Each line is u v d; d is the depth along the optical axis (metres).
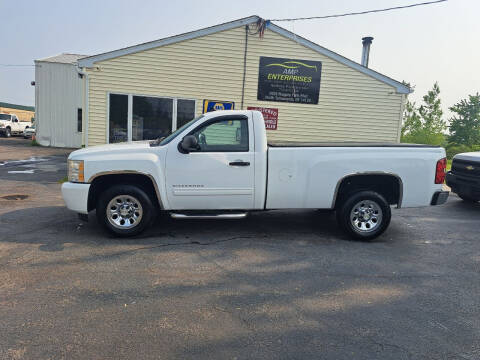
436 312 3.38
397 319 3.23
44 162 14.55
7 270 4.09
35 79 23.27
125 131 11.46
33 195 8.30
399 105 12.25
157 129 11.60
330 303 3.50
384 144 5.67
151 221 5.41
